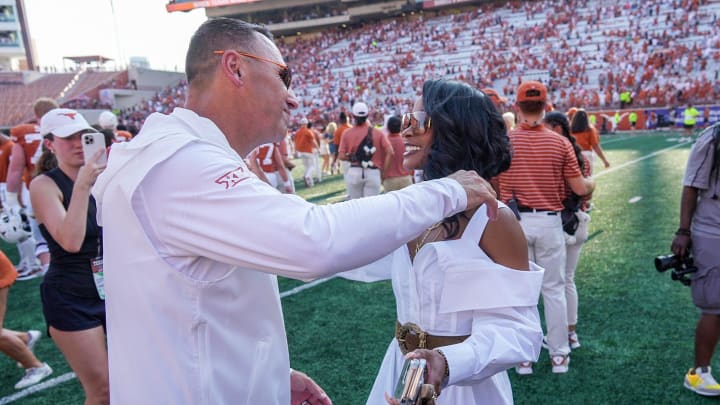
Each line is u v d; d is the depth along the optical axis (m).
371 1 47.78
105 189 1.08
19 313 5.08
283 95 1.22
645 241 6.18
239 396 1.13
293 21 50.59
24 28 55.16
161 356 1.06
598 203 8.50
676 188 9.33
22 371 3.82
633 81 27.66
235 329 1.13
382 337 4.03
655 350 3.55
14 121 38.12
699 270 2.87
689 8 33.16
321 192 11.62
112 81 42.66
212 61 1.15
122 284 1.07
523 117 3.24
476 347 1.22
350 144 7.27
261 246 0.94
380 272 1.79
